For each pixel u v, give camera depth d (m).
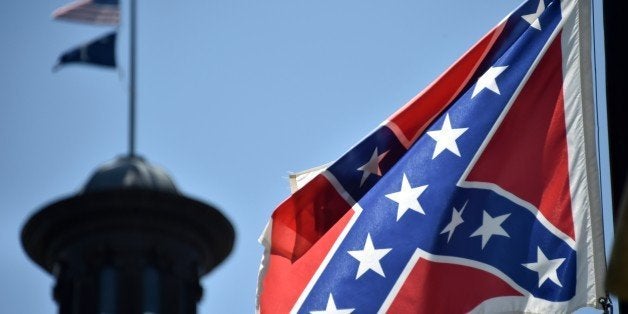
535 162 46.50
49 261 102.88
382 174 48.09
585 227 45.25
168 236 102.06
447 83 48.38
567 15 47.84
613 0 44.19
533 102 47.28
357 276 46.97
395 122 48.31
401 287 46.34
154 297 100.44
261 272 47.81
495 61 48.22
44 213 101.62
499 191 46.50
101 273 100.81
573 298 44.62
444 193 47.03
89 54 101.00
